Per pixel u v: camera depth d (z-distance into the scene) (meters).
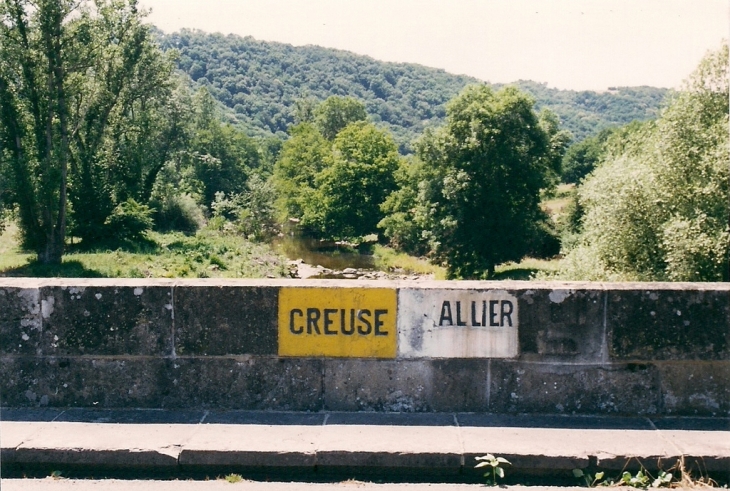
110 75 40.84
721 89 20.55
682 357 4.68
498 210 41.09
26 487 3.97
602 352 4.70
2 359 4.86
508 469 4.11
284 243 58.56
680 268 19.23
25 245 38.75
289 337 4.77
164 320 4.80
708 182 19.98
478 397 4.74
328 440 4.27
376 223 59.12
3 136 34.91
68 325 4.83
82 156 42.88
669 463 4.08
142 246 44.44
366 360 4.76
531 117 42.47
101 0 37.69
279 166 76.19
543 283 4.84
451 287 4.72
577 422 4.59
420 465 4.12
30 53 33.75
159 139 51.34
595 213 22.20
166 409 4.81
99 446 4.20
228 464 4.16
